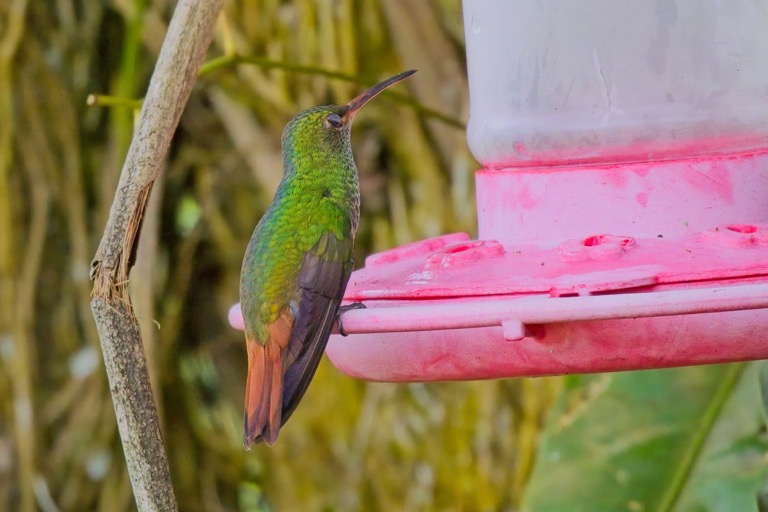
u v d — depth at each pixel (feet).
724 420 25.30
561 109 19.53
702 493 24.75
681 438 25.36
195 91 35.14
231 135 35.32
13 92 35.24
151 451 16.30
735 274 15.33
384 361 17.57
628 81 19.26
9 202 35.19
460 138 34.06
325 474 35.63
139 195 16.24
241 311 19.85
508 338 14.69
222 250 36.11
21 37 35.19
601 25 19.42
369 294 17.92
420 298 16.79
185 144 35.53
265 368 18.71
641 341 16.02
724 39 19.20
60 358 35.55
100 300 16.24
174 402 36.45
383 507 35.14
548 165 19.71
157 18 35.09
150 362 34.94
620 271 15.70
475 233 33.91
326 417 35.70
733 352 16.03
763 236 16.76
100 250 16.28
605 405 26.00
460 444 34.81
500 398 34.55
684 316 15.79
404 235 34.53
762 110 19.16
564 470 25.64
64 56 35.47
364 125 34.55
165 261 35.88
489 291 16.06
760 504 24.49
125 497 35.47
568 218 18.79
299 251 19.88
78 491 35.37
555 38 19.71
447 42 34.09
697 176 18.37
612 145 19.24
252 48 34.68
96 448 35.45
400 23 34.09
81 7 35.55
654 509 24.91
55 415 35.47
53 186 35.37
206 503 36.88
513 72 20.15
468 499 34.58
